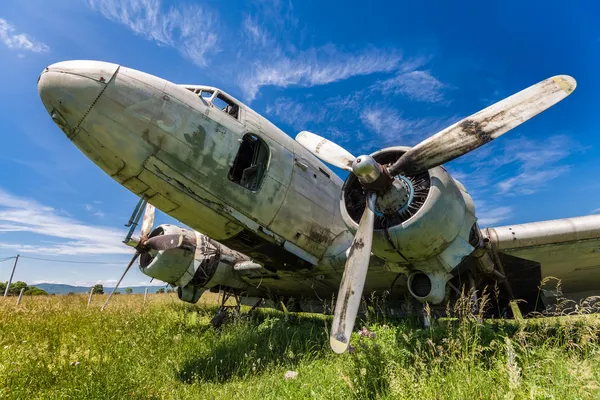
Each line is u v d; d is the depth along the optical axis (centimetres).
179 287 930
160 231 888
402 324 479
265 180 598
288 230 627
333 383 310
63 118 489
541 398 224
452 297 499
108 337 555
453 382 262
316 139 572
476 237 475
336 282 727
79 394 304
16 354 409
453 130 420
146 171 518
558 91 393
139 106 505
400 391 256
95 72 492
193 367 427
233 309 924
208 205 557
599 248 487
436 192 427
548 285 604
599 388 224
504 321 496
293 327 609
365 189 447
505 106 409
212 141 552
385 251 452
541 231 479
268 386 343
